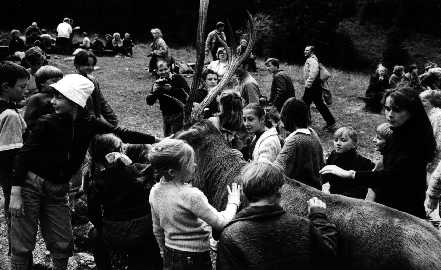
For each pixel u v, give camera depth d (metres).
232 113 5.09
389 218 3.38
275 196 3.05
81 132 4.48
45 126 4.31
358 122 13.70
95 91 6.46
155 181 4.51
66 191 4.57
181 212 3.54
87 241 5.68
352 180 4.18
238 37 24.89
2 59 17.75
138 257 4.41
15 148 5.05
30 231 4.49
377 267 3.30
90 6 28.06
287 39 25.62
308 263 2.95
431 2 29.45
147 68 18.81
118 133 4.63
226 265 2.95
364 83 20.09
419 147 3.90
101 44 21.44
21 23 27.44
